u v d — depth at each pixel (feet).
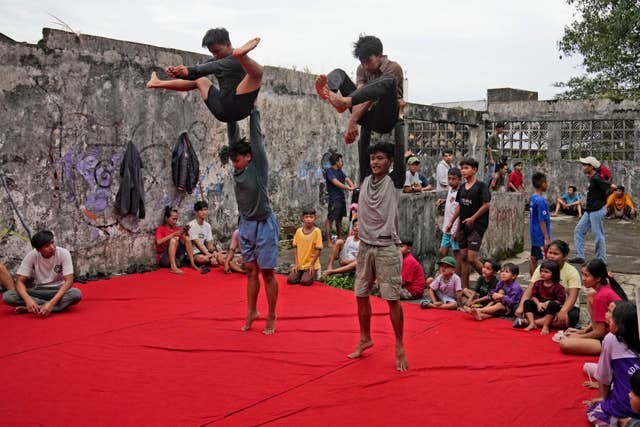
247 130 35.65
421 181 41.32
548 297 20.20
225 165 34.14
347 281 27.30
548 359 16.89
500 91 72.13
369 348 17.97
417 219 27.20
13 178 25.17
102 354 17.30
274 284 19.47
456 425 12.78
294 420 12.99
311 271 26.84
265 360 16.85
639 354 12.37
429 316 21.56
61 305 21.67
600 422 12.54
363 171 17.34
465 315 21.71
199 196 32.78
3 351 17.44
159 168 30.60
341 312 22.17
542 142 60.90
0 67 24.49
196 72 16.83
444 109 55.57
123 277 27.86
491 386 14.94
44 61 25.82
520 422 12.93
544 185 27.17
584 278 17.94
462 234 24.61
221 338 18.93
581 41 59.16
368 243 16.28
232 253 28.96
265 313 21.99
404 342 18.58
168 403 13.85
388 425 12.76
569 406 13.71
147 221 30.19
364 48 15.97
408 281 24.41
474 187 24.25
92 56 27.43
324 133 41.29
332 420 12.99
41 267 21.71
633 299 25.75
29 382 15.14
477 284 23.52
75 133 27.02
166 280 27.37
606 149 57.47
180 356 17.21
